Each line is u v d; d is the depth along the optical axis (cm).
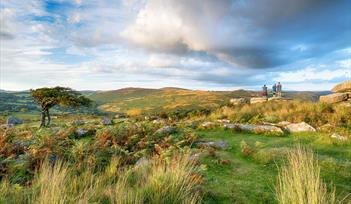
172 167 551
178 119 2239
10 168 654
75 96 4200
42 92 3681
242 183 589
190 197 462
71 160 723
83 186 521
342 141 991
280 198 484
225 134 1306
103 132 1083
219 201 497
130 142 989
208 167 710
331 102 1791
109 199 459
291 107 1823
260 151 830
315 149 919
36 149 777
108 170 649
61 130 1221
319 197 399
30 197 475
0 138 925
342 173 618
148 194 468
